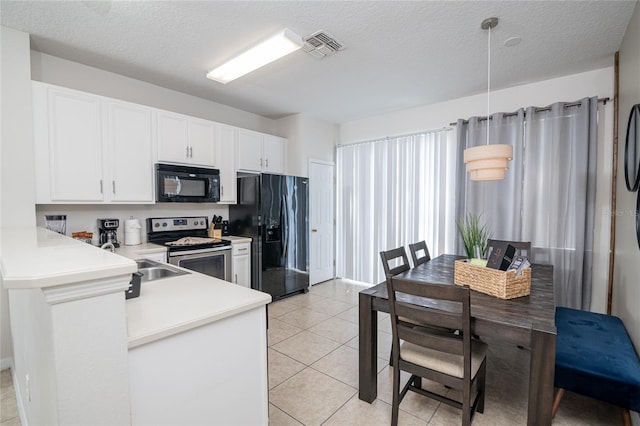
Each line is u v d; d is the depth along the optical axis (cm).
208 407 117
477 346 176
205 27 227
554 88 321
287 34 223
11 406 189
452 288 142
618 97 264
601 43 250
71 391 79
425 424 177
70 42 248
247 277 379
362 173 481
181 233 366
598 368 157
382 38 242
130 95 322
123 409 88
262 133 422
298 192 433
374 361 196
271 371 232
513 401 198
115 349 86
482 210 353
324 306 379
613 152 280
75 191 260
